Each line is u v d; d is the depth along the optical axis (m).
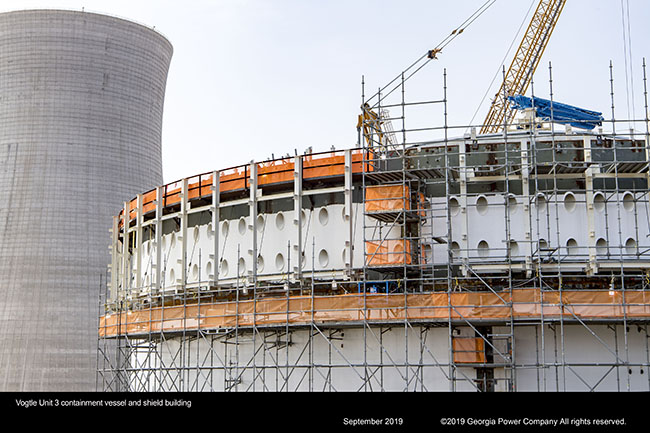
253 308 48.03
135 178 106.94
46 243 103.00
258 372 48.84
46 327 102.19
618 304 41.50
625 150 47.62
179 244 58.66
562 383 44.78
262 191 53.72
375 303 44.50
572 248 46.91
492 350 45.72
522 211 47.72
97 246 104.12
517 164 45.84
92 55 105.62
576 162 45.19
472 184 48.88
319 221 51.53
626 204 47.16
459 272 47.84
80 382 102.44
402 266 45.09
